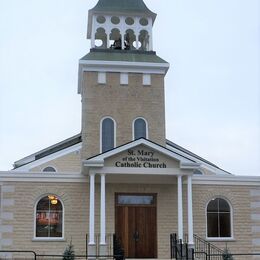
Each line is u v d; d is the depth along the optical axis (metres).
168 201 27.53
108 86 29.52
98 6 31.25
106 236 26.67
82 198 26.88
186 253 23.09
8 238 26.00
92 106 29.14
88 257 24.42
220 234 27.50
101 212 25.48
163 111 29.64
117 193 27.30
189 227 25.89
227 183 27.97
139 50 30.67
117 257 23.20
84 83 29.41
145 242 27.03
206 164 34.19
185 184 27.48
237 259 27.11
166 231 27.20
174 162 26.27
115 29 31.52
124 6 31.44
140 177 27.05
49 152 36.59
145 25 31.62
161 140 29.25
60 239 26.30
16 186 26.58
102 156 25.58
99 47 31.72
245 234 27.59
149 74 29.97
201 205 27.56
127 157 26.02
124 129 29.09
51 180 26.84
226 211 27.80
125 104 29.42
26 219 26.33
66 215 26.64
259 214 27.91
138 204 27.34
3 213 26.22
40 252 26.06
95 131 28.84
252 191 28.09
